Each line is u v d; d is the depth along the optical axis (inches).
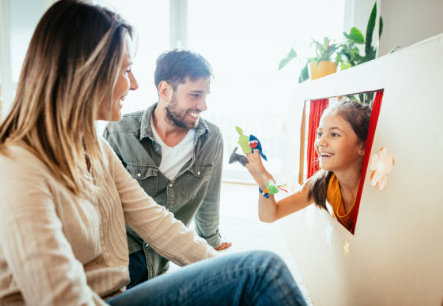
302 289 45.4
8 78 76.7
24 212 15.6
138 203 28.6
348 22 81.0
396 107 22.4
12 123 19.2
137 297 20.2
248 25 97.7
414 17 72.7
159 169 41.1
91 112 20.8
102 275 23.0
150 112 40.9
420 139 19.6
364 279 26.7
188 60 36.6
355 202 28.6
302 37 91.3
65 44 18.9
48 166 18.7
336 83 34.2
